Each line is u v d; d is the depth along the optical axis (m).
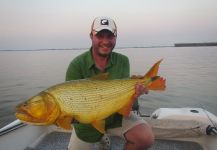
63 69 12.54
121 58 1.32
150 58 19.92
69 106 0.96
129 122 1.27
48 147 1.66
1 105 5.49
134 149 1.27
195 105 4.88
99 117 1.02
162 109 1.85
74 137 1.33
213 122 1.65
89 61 1.25
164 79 1.02
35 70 12.46
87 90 0.98
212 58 18.16
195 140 1.66
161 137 1.62
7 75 10.66
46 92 0.94
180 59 17.61
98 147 1.64
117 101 1.04
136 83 1.04
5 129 1.50
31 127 1.71
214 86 6.51
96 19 1.25
